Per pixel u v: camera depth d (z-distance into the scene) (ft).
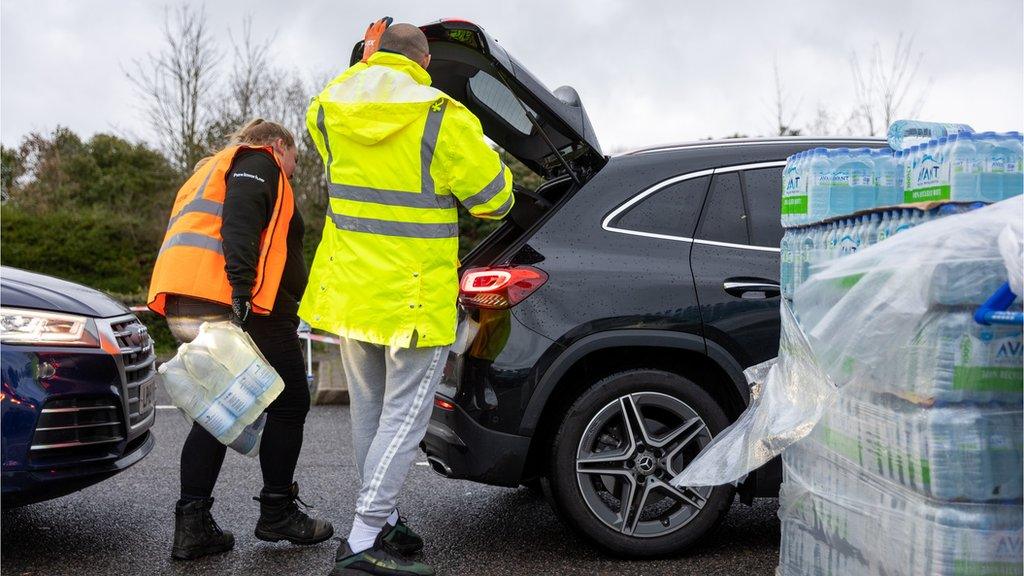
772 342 11.93
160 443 20.92
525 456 11.70
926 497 7.28
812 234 9.07
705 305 11.91
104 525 14.02
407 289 10.63
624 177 12.57
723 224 12.35
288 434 12.80
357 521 10.87
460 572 11.71
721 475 10.06
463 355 12.00
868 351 7.72
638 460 11.98
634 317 11.81
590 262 12.03
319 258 11.34
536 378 11.71
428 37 12.00
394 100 10.44
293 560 12.29
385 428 10.98
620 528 11.96
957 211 7.42
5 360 11.37
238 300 11.81
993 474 7.18
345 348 11.60
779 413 9.46
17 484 11.36
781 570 9.88
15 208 63.82
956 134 7.50
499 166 10.82
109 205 67.26
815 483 9.05
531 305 11.82
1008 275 6.74
